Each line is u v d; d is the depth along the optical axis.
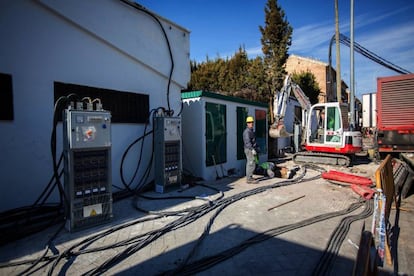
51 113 4.74
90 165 3.93
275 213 4.59
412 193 5.93
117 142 5.84
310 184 7.00
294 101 17.42
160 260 2.94
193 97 7.50
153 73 6.66
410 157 6.23
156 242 3.40
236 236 3.60
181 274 2.65
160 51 6.71
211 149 7.70
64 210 4.06
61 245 3.32
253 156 7.05
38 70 4.57
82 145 3.83
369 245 1.83
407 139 8.09
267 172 7.96
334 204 5.16
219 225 4.00
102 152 4.08
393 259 3.05
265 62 20.12
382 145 8.54
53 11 4.70
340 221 4.19
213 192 5.97
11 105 4.27
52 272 2.69
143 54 6.27
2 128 4.19
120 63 5.89
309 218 4.31
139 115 6.33
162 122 5.88
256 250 3.20
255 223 4.09
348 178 6.58
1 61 4.17
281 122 10.31
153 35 6.52
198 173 7.44
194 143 7.52
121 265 2.85
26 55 4.43
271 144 12.70
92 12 5.22
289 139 14.94
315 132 11.72
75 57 5.08
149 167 6.50
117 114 5.84
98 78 5.46
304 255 3.07
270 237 3.56
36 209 4.16
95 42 5.40
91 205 3.91
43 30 4.62
